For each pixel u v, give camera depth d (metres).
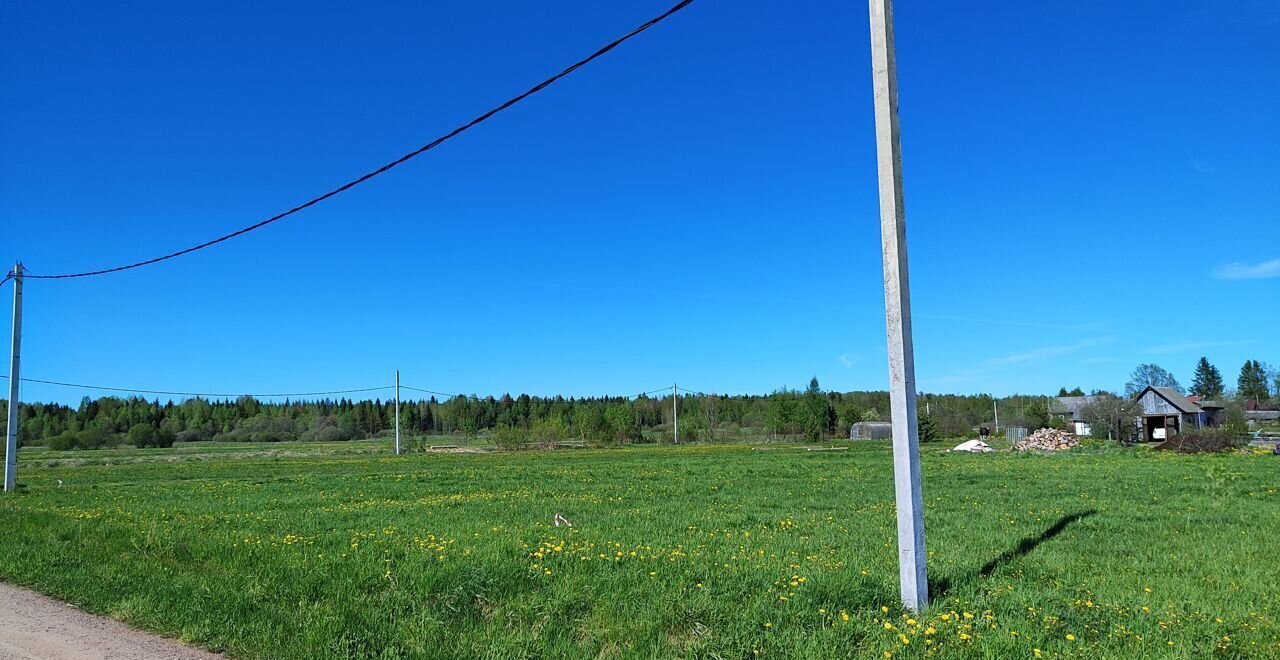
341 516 17.55
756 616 7.09
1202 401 84.38
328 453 74.94
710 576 8.76
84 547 12.03
